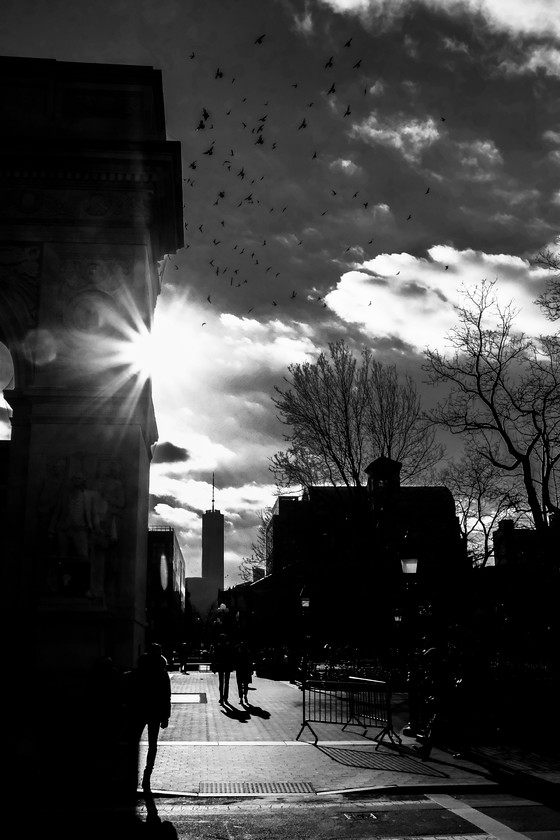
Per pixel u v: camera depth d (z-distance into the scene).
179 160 27.23
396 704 26.86
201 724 22.06
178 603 150.88
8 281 25.94
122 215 26.45
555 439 33.94
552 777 14.51
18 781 13.70
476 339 35.09
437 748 18.03
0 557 25.64
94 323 25.86
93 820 11.40
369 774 14.77
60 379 25.44
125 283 26.03
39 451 24.62
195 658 94.00
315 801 12.80
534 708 20.39
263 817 11.73
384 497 47.38
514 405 33.16
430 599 38.72
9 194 26.39
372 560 46.41
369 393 48.47
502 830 10.98
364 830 10.99
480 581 41.00
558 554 31.97
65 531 23.45
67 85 27.48
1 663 22.52
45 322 25.70
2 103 27.17
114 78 27.62
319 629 53.47
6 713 20.80
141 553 25.72
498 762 16.19
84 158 26.25
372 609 46.91
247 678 27.81
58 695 21.77
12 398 25.09
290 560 56.97
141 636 26.34
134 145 26.33
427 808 12.38
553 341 34.12
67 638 22.58
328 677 33.41
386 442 47.75
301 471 48.38
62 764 15.14
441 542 46.53
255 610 75.94
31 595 23.41
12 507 24.36
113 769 14.89
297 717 23.86
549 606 32.12
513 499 38.25
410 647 27.84
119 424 25.12
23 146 26.12
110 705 16.42
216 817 11.70
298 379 48.34
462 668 20.41
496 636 29.31
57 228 26.30
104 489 24.41
